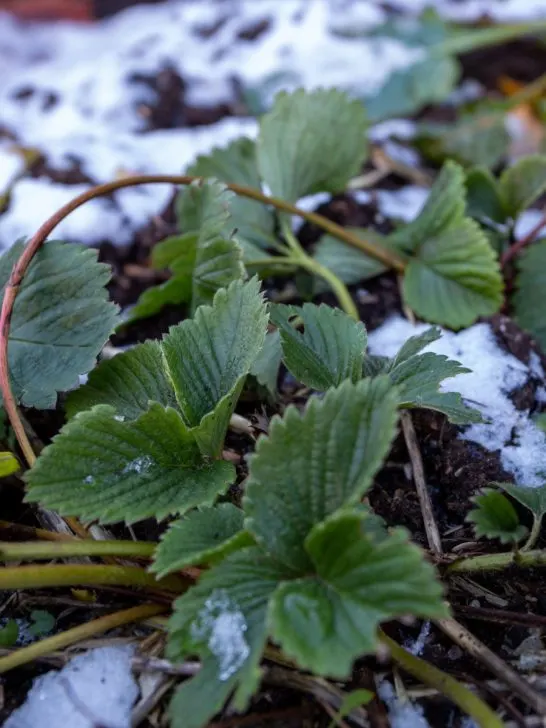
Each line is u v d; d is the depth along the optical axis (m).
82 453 0.35
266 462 0.33
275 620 0.31
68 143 0.57
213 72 0.64
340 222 0.52
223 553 0.34
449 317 0.45
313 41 0.65
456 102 0.64
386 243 0.48
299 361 0.37
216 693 0.31
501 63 0.66
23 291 0.40
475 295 0.45
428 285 0.45
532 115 0.60
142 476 0.36
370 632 0.31
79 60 0.68
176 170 0.55
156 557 0.33
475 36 0.63
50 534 0.38
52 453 0.35
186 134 0.59
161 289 0.44
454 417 0.36
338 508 0.33
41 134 0.59
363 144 0.49
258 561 0.33
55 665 0.36
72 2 0.74
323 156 0.48
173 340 0.37
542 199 0.55
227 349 0.37
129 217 0.52
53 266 0.40
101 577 0.35
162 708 0.34
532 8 0.69
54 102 0.62
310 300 0.47
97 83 0.63
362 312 0.47
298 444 0.33
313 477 0.33
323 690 0.34
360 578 0.31
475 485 0.40
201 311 0.38
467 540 0.39
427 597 0.31
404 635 0.36
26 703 0.35
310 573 0.33
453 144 0.58
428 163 0.59
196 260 0.42
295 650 0.30
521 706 0.35
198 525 0.34
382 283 0.48
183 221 0.47
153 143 0.58
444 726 0.34
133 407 0.39
